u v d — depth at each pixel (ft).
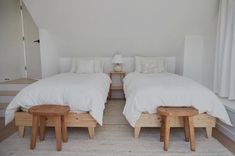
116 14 11.75
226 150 7.07
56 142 7.02
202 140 7.88
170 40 13.48
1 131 8.75
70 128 9.02
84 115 7.83
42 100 7.93
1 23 15.48
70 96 7.82
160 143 7.59
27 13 15.30
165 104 7.76
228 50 10.06
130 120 7.89
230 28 9.92
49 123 7.95
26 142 7.69
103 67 14.71
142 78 10.65
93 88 8.35
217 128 9.05
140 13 11.65
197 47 13.37
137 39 13.42
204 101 7.76
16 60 15.79
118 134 8.38
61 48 14.23
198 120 7.93
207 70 12.96
